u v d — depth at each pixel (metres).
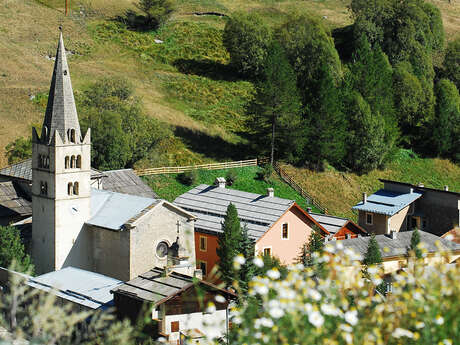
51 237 50.31
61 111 50.09
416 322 11.48
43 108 96.81
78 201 51.06
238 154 99.31
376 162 102.88
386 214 78.06
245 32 128.75
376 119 102.12
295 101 96.38
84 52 125.19
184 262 43.97
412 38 130.12
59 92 50.22
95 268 52.06
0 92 99.12
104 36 134.38
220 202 67.00
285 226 61.91
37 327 13.17
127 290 37.19
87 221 51.59
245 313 12.31
